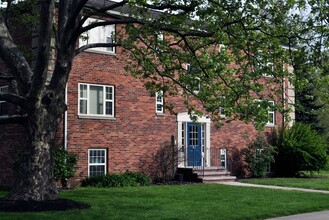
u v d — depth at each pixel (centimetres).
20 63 1418
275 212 1348
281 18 1439
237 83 1434
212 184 2155
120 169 2189
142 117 2283
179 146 2405
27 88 1398
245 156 2697
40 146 1373
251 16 1407
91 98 2125
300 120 3825
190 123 2478
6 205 1284
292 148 2734
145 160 2278
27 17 1756
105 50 2178
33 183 1352
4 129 2144
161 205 1432
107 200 1529
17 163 1883
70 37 1371
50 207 1284
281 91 1512
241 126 2708
